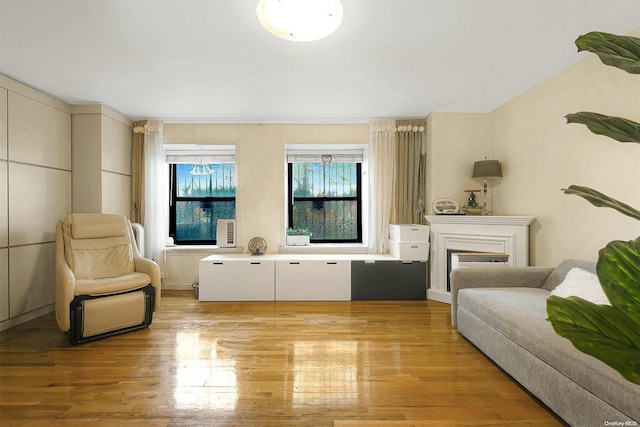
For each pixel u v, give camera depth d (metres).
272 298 4.24
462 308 2.98
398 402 2.01
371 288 4.25
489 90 3.60
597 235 2.75
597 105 2.73
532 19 2.31
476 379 2.28
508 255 3.49
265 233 4.75
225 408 1.94
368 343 2.88
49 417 1.85
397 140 4.64
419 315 3.64
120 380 2.25
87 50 2.72
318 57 2.86
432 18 2.29
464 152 4.33
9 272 3.24
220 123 4.73
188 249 4.75
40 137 3.57
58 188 3.81
